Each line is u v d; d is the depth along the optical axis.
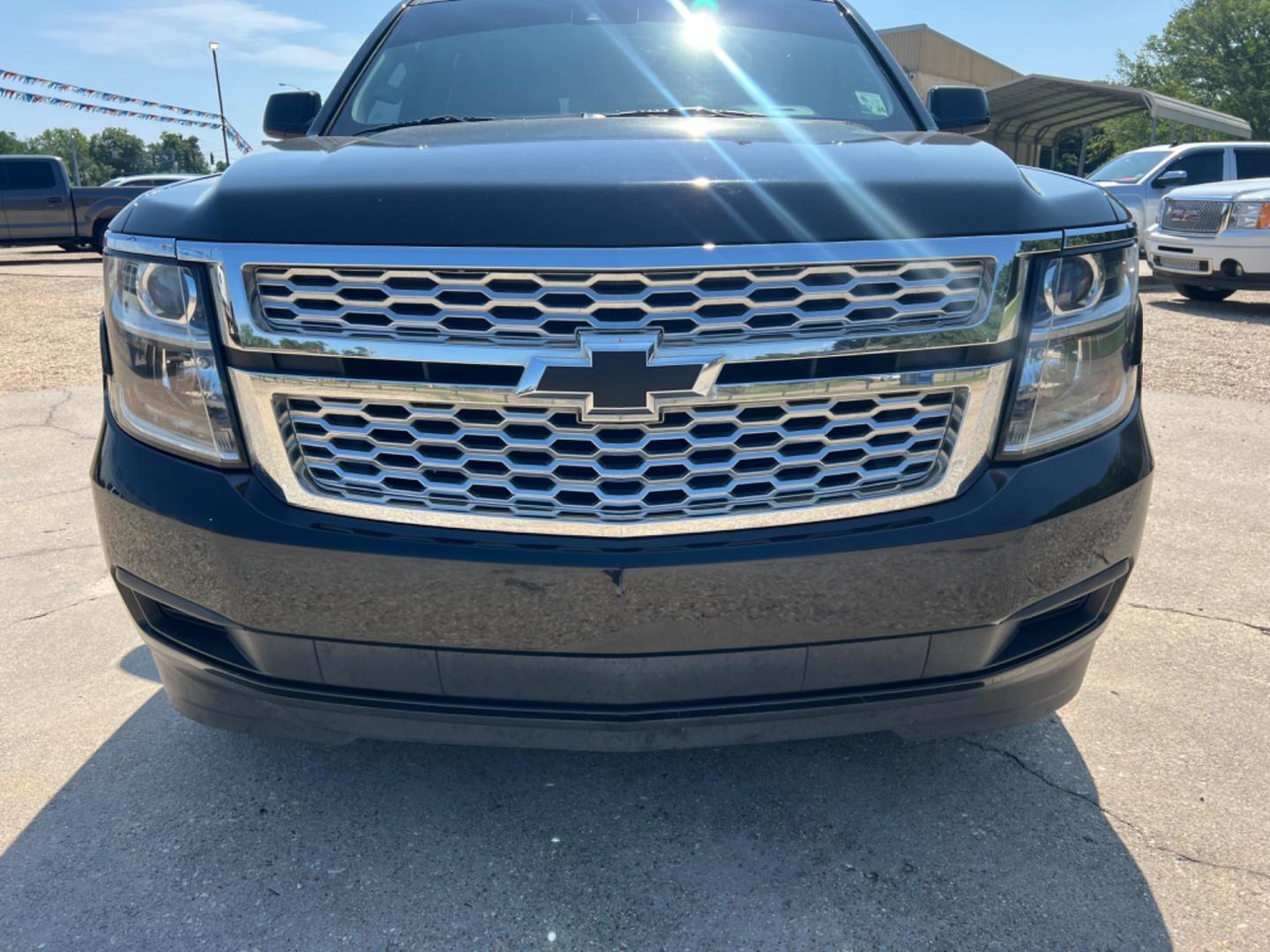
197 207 1.72
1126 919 1.75
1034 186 1.80
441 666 1.67
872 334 1.58
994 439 1.67
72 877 1.88
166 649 1.85
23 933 1.74
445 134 2.19
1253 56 41.94
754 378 1.57
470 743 1.75
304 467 1.66
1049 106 21.88
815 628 1.64
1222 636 2.83
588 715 1.66
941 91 3.03
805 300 1.56
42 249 23.61
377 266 1.56
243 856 1.94
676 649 1.63
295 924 1.77
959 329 1.60
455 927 1.76
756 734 1.72
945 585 1.65
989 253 1.60
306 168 1.79
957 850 1.94
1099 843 1.96
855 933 1.73
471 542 1.61
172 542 1.72
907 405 1.63
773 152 1.79
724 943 1.72
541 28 2.99
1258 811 2.05
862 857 1.93
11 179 18.23
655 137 1.94
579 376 1.53
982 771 2.20
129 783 2.18
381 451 1.63
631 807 2.09
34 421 5.59
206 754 2.29
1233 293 11.88
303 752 2.30
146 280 1.71
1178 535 3.63
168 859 1.94
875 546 1.61
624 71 2.79
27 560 3.50
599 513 1.60
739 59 2.84
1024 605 1.71
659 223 1.53
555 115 2.66
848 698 1.69
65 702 2.54
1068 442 1.73
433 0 3.24
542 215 1.55
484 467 1.61
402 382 1.59
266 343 1.61
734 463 1.59
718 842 1.97
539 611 1.61
